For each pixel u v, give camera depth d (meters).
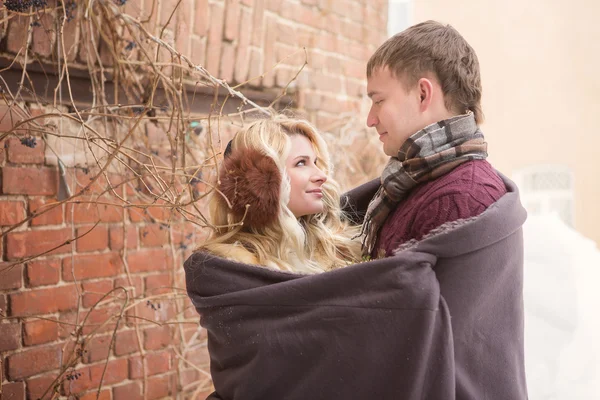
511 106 5.63
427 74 1.41
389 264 1.24
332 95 3.17
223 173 1.59
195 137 2.43
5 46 1.99
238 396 1.38
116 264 2.29
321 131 3.07
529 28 5.66
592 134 5.82
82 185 2.17
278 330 1.32
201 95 2.51
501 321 1.37
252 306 1.35
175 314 2.49
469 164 1.38
